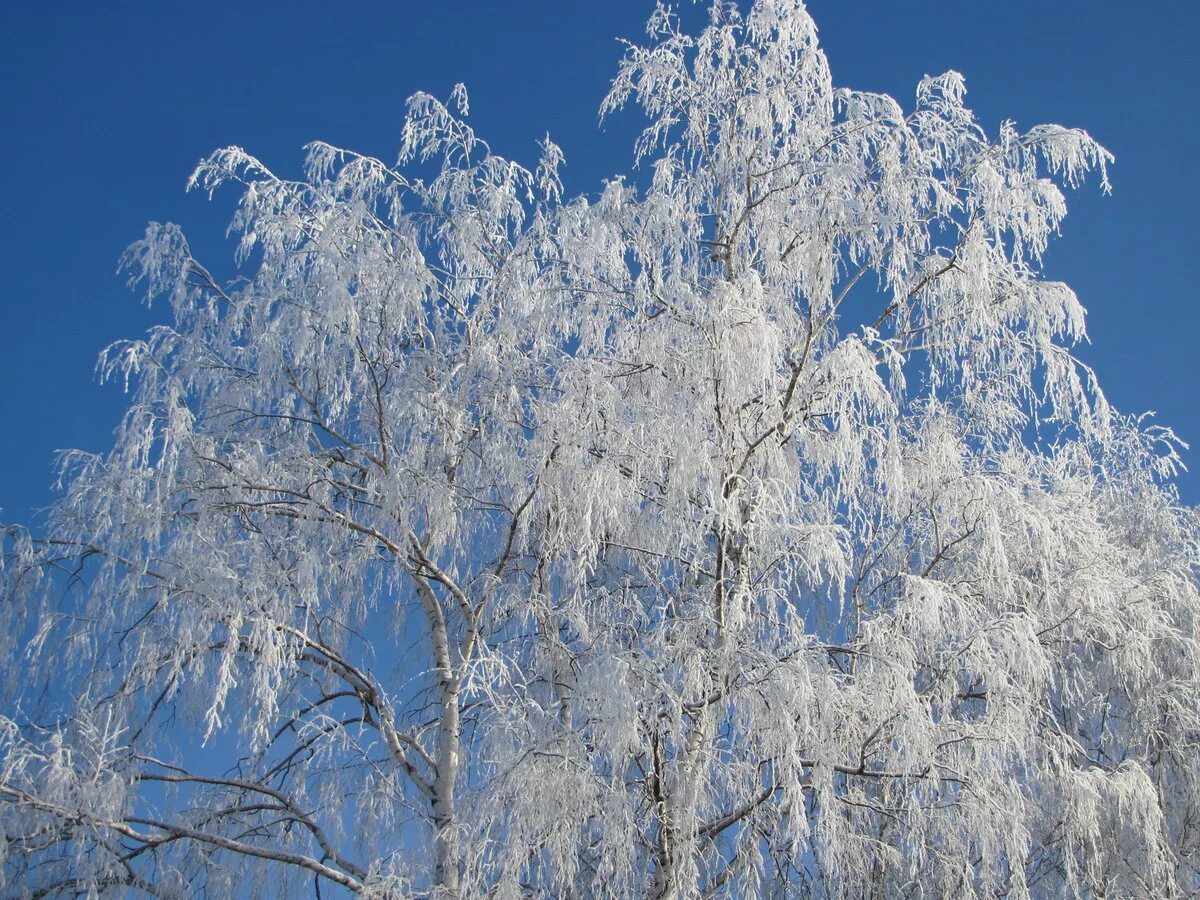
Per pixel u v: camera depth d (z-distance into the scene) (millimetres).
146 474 7828
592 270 8344
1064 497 9312
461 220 9273
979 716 7816
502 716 7133
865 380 7230
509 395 8438
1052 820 7695
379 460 8719
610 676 6379
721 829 7293
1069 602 8484
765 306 8367
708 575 7758
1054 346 8180
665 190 8844
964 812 6848
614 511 7375
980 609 7938
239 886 7535
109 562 7625
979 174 7898
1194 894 7949
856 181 7980
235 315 8672
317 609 8117
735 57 8875
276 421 8867
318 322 8297
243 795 8094
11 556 7758
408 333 8906
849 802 7199
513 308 8797
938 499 8617
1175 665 9070
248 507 8188
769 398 7770
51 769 6527
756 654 6719
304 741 8156
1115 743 8789
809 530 7164
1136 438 10539
